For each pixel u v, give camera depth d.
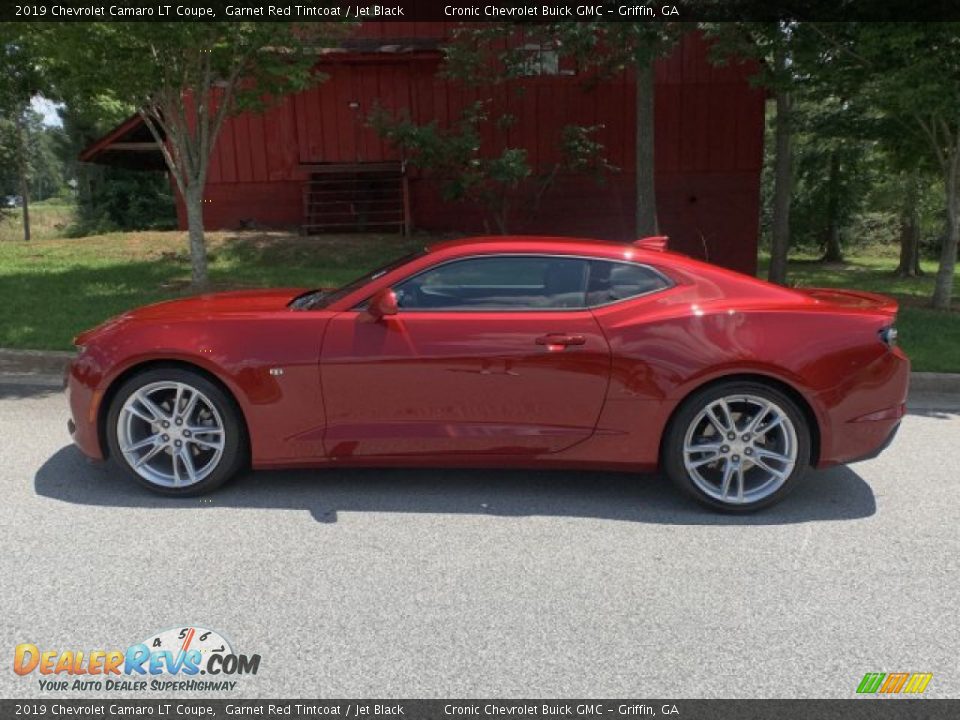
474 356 3.91
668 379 3.88
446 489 4.28
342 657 2.71
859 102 11.10
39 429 5.28
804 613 3.03
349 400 3.96
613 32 10.48
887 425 3.99
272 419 3.97
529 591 3.17
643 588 3.21
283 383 3.94
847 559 3.50
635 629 2.90
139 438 4.11
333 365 3.93
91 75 9.10
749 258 17.58
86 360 4.03
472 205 17.19
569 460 4.02
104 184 32.62
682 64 16.70
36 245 14.70
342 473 4.50
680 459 3.96
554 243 4.18
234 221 17.12
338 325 3.96
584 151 15.53
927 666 2.70
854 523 3.90
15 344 7.39
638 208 11.91
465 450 4.00
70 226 33.78
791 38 10.05
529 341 3.91
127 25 8.30
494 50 15.28
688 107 16.89
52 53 8.80
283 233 16.11
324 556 3.46
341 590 3.16
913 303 11.57
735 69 16.69
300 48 9.49
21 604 3.01
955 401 6.39
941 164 10.77
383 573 3.31
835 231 29.50
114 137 16.86
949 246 10.88
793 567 3.42
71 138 33.53
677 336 3.89
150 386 3.99
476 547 3.57
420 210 17.17
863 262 29.88
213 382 4.00
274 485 4.29
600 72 14.29
